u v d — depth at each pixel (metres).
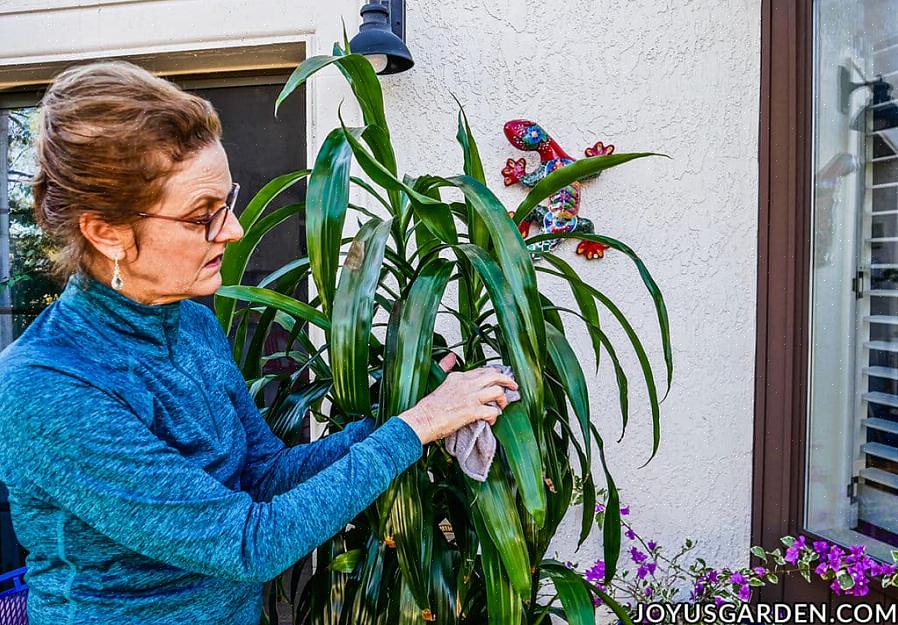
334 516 0.70
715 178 1.60
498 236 0.78
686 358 1.63
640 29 1.58
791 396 1.59
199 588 0.76
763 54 1.56
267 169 1.89
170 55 1.76
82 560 0.71
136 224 0.66
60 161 0.63
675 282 1.62
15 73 1.84
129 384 0.69
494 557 0.84
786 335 1.59
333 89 1.66
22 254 2.03
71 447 0.63
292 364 1.91
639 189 1.60
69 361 0.66
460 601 1.04
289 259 1.92
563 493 1.03
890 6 1.46
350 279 0.81
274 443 0.95
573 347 1.63
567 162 1.56
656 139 1.59
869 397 1.54
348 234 1.64
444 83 1.62
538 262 1.61
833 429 1.59
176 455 0.67
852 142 1.54
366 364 0.80
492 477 0.82
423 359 0.80
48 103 0.64
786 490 1.60
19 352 0.67
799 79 1.54
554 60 1.59
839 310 1.57
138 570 0.72
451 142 1.63
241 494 0.69
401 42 1.45
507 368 0.87
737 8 1.57
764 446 1.62
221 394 0.84
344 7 1.66
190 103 0.68
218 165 0.69
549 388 0.99
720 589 1.51
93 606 0.71
